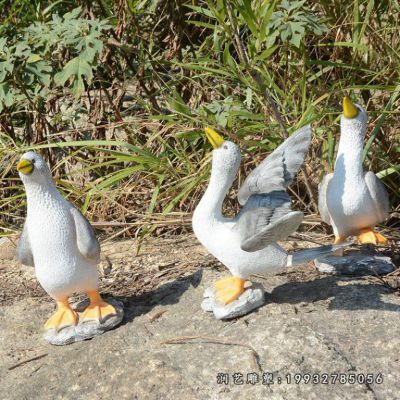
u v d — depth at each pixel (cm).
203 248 227
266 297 194
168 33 257
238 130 226
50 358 186
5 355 190
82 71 223
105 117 255
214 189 185
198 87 245
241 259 183
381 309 188
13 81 238
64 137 259
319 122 229
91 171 256
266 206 181
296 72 238
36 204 183
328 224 216
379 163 235
